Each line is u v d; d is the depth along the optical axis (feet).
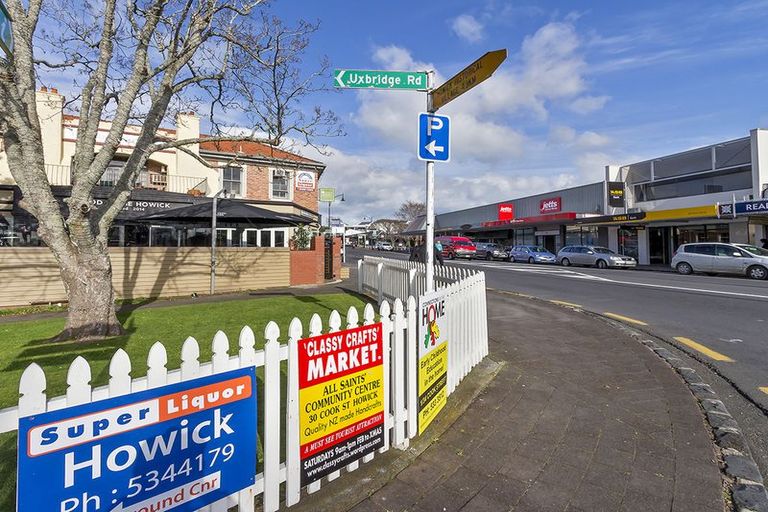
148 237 59.67
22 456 5.11
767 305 32.45
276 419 7.87
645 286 46.47
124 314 28.60
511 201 136.46
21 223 53.31
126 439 6.00
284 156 74.28
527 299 36.76
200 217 41.63
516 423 12.09
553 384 15.23
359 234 381.60
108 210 22.52
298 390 8.13
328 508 8.18
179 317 27.53
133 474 6.09
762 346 21.08
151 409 6.25
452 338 14.08
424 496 8.70
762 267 55.88
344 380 9.06
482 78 11.69
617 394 14.37
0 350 18.94
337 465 8.97
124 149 62.18
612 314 30.27
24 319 27.58
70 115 60.70
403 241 264.52
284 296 38.93
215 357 6.99
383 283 33.86
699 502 8.63
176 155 67.97
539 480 9.37
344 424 9.10
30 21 20.13
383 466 9.66
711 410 13.02
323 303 34.30
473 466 9.86
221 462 7.14
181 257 40.29
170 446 6.48
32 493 5.19
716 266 61.05
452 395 13.91
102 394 5.76
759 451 11.01
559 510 8.39
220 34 24.56
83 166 21.31
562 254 92.22
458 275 20.58
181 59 24.03
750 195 69.97
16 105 18.99
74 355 18.07
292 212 80.18
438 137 13.89
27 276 33.73
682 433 11.57
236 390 7.29
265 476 7.74
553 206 116.78
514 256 107.24
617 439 11.23
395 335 10.36
